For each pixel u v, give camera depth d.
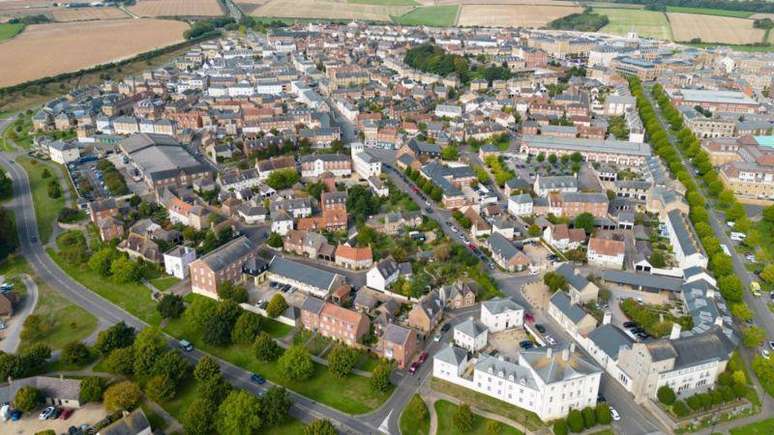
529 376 197.50
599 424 192.88
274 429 191.00
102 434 177.25
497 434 186.75
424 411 192.75
